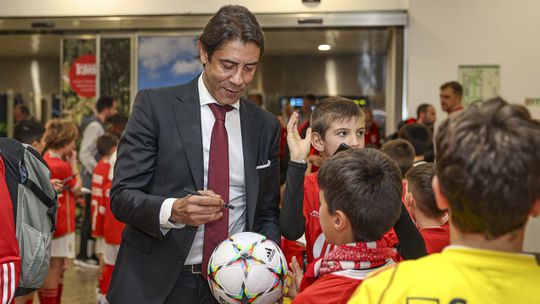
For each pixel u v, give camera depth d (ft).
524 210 3.41
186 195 6.11
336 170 4.83
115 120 19.36
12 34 26.86
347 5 23.84
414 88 23.40
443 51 23.24
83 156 21.06
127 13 25.02
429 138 13.50
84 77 25.67
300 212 6.10
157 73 25.17
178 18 24.62
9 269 5.89
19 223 6.59
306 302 4.62
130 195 5.88
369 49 31.55
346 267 4.72
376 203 4.69
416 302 3.51
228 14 5.98
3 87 36.58
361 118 7.42
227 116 6.42
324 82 34.40
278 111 34.73
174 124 6.21
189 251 6.10
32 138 12.52
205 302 6.19
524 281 3.43
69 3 25.26
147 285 6.03
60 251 13.52
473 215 3.48
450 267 3.53
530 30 22.82
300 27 23.90
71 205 14.05
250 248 5.71
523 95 22.89
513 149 3.34
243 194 6.44
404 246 5.68
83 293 17.61
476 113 3.53
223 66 5.96
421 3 23.30
